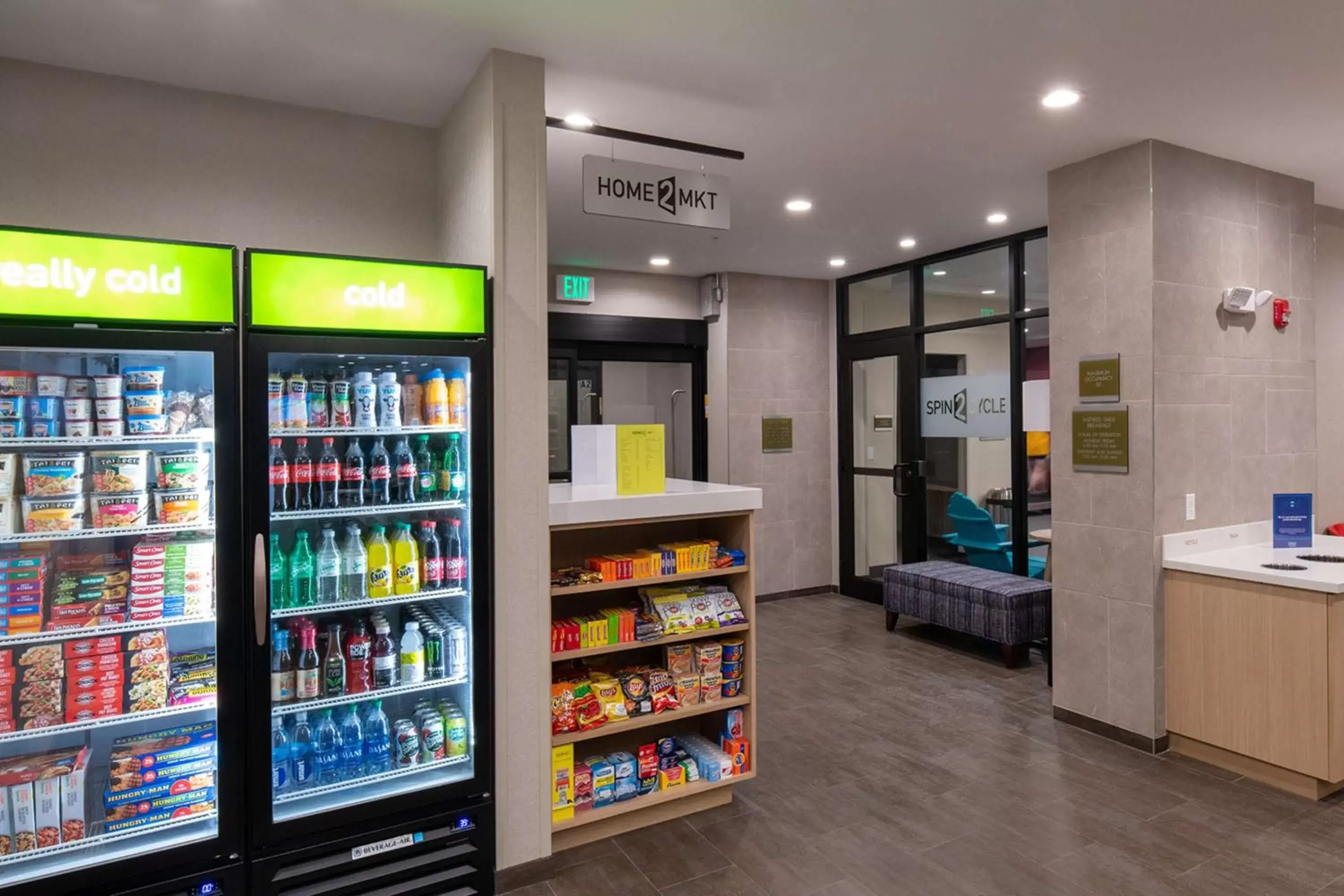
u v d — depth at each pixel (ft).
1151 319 11.40
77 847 6.89
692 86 9.66
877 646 17.54
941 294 19.67
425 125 10.51
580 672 9.80
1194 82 9.68
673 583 10.67
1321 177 13.35
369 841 7.84
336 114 9.99
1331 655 9.87
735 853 9.08
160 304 6.89
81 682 7.23
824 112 10.57
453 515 9.25
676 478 22.71
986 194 14.25
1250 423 12.60
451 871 8.21
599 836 9.46
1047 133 11.26
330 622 8.68
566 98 10.03
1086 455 12.33
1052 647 13.28
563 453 20.98
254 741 7.33
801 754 11.82
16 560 6.98
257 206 9.53
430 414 8.48
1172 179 11.67
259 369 7.32
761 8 7.84
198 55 8.48
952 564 19.19
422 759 8.47
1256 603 10.57
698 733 11.15
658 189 9.98
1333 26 8.34
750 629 10.46
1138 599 11.68
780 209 15.30
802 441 22.95
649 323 21.56
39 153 8.54
